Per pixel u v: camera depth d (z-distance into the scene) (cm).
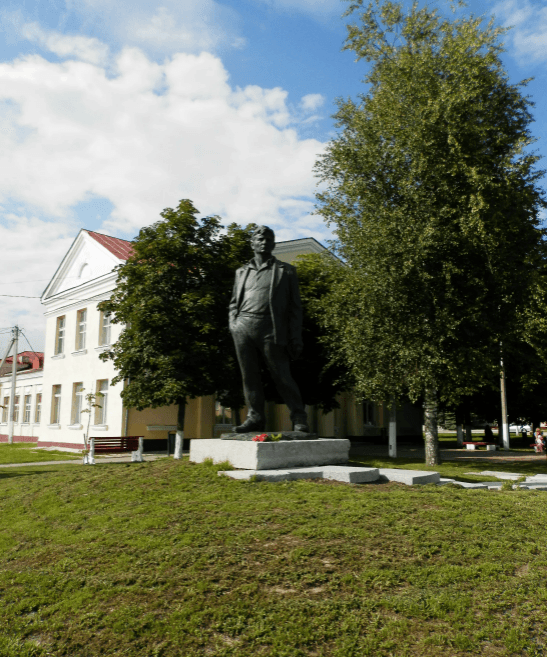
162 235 1644
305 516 579
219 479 751
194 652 362
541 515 636
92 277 2519
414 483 798
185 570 464
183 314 1575
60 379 2658
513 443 3584
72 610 422
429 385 1552
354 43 1867
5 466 1659
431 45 1745
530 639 375
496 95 1688
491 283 1585
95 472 906
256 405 944
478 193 1459
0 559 556
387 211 1631
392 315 1598
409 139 1589
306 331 1916
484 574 457
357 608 404
